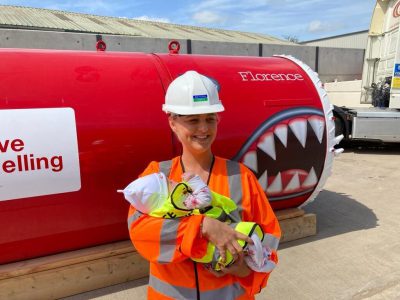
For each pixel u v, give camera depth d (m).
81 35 12.11
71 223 2.55
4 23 14.12
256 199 1.63
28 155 2.31
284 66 3.49
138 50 13.21
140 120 2.62
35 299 2.62
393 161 7.66
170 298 1.59
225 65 3.19
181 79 1.55
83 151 2.46
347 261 3.35
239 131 2.98
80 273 2.73
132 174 2.64
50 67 2.51
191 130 1.54
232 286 1.59
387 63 9.62
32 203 2.39
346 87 14.16
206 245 1.42
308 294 2.87
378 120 8.03
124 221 2.72
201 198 1.41
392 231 4.01
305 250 3.54
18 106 2.31
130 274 2.91
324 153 3.40
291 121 3.19
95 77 2.60
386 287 2.95
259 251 1.45
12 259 2.55
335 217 4.43
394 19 9.23
